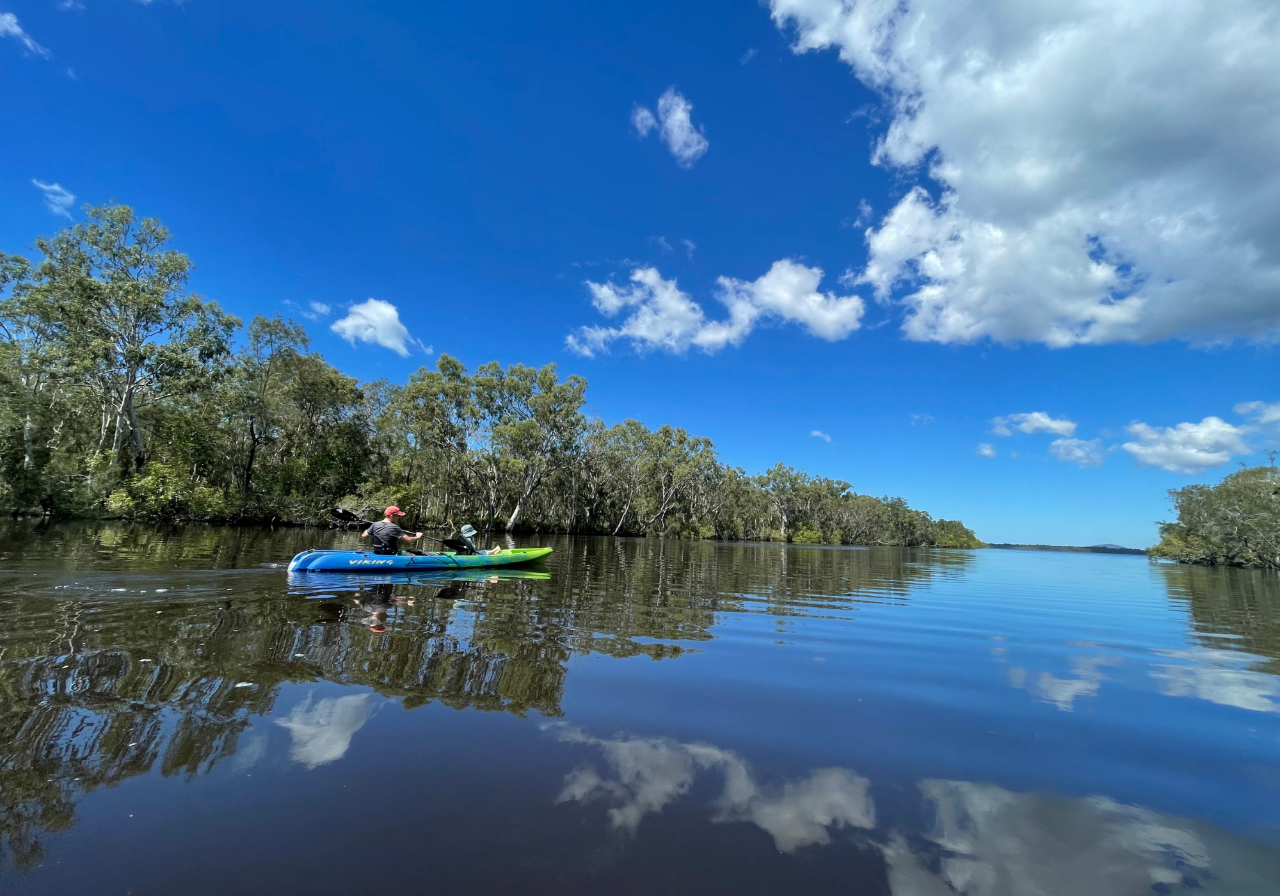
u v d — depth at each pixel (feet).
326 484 109.50
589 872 6.64
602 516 184.85
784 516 272.10
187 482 83.10
